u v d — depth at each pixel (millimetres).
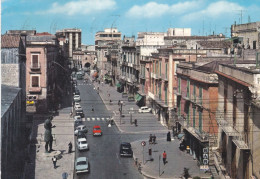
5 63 46031
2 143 27219
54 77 76188
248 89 23406
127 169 38312
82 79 139500
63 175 29234
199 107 38469
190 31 97250
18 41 47062
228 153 28609
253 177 22734
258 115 21938
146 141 50094
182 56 54781
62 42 118938
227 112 28391
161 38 81438
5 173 28422
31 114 59812
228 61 40625
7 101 33750
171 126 56281
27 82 65250
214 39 82312
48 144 46344
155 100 63219
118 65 105750
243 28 56219
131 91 89000
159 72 61906
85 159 38094
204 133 36656
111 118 64625
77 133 51344
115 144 48656
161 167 38406
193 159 41250
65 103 82375
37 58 64938
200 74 37906
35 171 36906
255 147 22484
